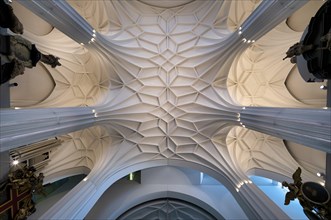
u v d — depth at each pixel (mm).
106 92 11188
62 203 7324
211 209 12453
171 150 12461
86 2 10547
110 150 11328
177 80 11805
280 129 5543
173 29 11750
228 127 10789
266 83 11109
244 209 8258
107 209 12547
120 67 10859
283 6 5812
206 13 11148
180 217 13883
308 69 4777
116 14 10797
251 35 7746
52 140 10117
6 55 3979
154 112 12078
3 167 5102
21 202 5516
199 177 13617
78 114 7270
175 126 12211
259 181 12891
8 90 5102
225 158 10922
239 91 11359
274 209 6758
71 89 11500
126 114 11312
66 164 11430
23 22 8938
